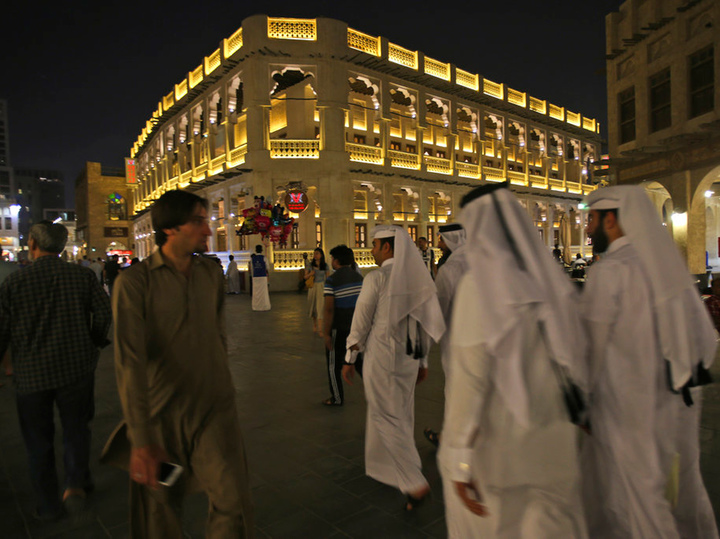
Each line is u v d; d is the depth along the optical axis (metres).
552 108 33.28
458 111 28.62
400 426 3.15
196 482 2.17
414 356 3.14
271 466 3.68
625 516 2.07
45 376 2.92
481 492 1.63
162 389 2.06
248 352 8.20
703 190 11.73
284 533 2.78
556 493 1.60
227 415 2.16
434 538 2.71
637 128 13.46
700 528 2.21
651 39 12.86
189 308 2.07
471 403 1.58
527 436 1.58
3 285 2.89
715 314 5.87
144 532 2.11
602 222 2.29
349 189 22.30
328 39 21.36
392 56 23.50
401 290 3.10
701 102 11.52
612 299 2.05
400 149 27.50
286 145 21.59
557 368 1.60
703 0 11.27
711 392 5.16
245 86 21.55
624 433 2.03
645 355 2.03
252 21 20.83
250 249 22.88
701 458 3.52
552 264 1.67
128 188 52.00
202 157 27.73
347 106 22.09
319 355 7.83
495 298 1.54
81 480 3.18
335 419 4.72
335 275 4.98
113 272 19.19
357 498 3.18
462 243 3.56
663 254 2.06
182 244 2.09
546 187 32.44
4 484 3.53
